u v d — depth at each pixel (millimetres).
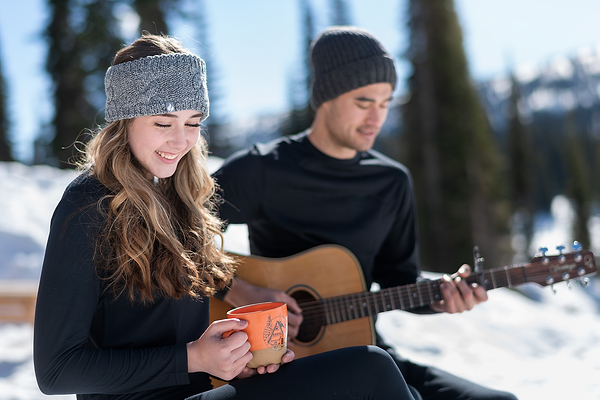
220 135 23438
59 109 17562
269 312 1299
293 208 2213
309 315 2080
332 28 2318
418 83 19141
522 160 34281
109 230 1271
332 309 2088
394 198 2326
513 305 4836
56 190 7625
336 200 2232
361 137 2201
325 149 2252
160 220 1368
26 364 3045
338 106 2180
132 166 1347
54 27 17625
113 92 1334
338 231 2217
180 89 1325
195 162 1573
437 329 3924
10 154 26062
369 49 2178
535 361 3078
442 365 3133
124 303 1313
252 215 2229
